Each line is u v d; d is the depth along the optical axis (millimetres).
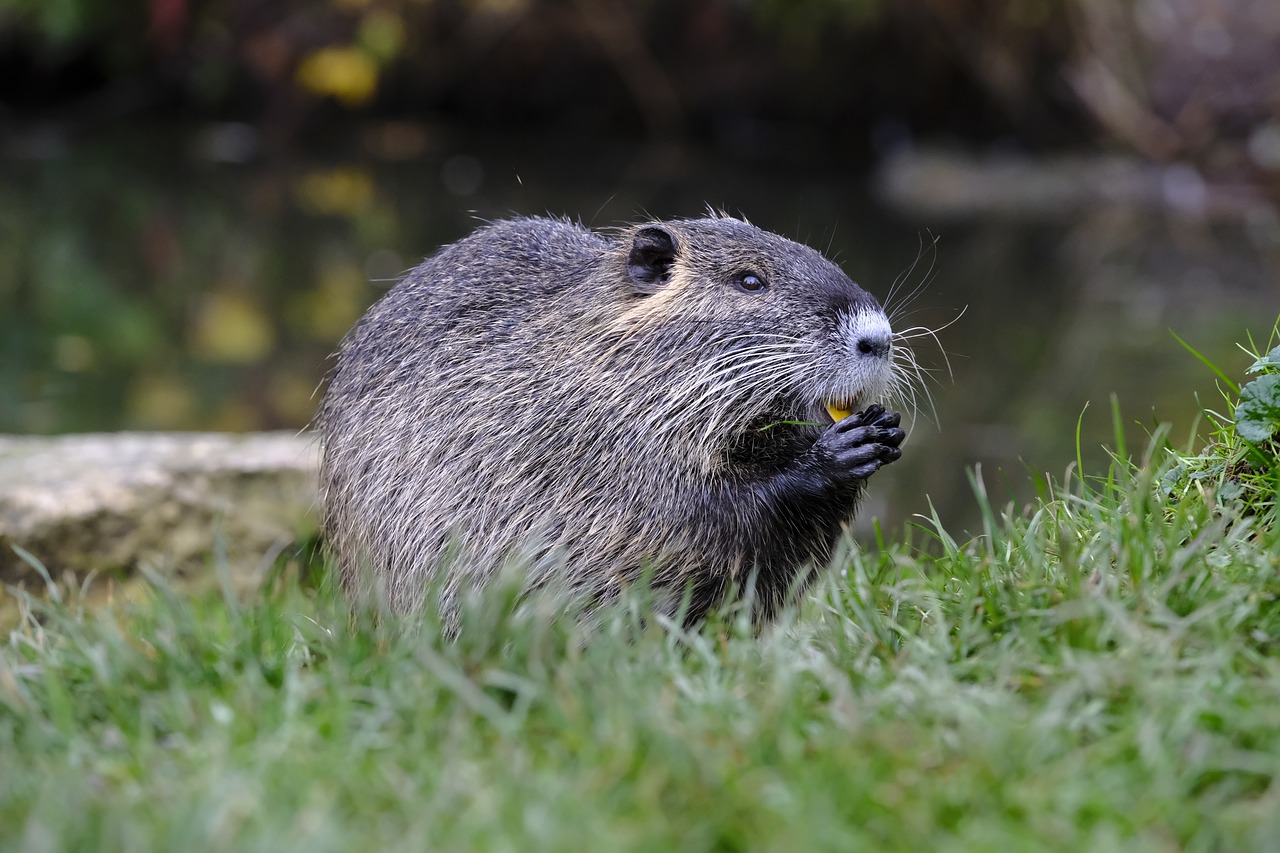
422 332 8188
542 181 31203
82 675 6047
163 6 37406
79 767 5055
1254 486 6617
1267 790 4531
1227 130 31453
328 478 8523
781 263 7703
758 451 7633
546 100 37938
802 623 6547
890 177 31906
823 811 4359
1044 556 6410
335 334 20234
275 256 24766
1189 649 5328
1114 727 4969
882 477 13375
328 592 8391
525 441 7688
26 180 31234
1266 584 5680
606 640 5871
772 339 7531
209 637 6504
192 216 28031
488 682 5488
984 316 19719
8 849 4473
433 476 7848
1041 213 28297
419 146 36375
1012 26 33156
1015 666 5391
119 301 22031
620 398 7582
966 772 4605
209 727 5270
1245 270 22703
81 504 10617
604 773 4688
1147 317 19438
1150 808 4395
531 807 4461
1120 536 6133
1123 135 32125
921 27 33906
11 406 16766
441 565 6891
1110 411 14727
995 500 12562
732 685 5594
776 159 35469
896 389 8102
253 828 4441
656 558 7457
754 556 7473
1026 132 33750
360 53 37062
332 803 4594
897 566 7293
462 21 37094
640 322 7645
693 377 7527
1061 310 19938
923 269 22516
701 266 7719
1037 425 14617
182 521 11031
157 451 11664
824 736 4883
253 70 37812
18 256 24719
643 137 37656
